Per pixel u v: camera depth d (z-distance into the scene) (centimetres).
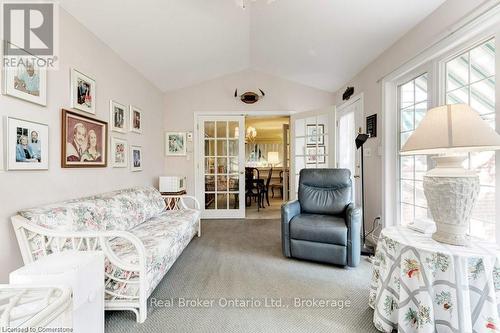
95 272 99
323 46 303
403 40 242
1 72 145
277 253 277
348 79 376
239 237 338
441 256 123
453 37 179
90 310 95
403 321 133
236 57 384
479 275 119
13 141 151
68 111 196
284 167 565
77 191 210
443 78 201
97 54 241
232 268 237
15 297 71
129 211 237
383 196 276
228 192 456
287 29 285
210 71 412
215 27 282
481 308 118
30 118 164
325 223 243
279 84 445
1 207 144
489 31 159
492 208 165
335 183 290
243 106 446
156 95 405
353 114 383
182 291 194
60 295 75
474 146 120
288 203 275
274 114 448
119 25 235
